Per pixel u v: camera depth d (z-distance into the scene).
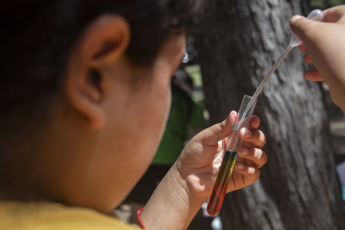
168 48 0.74
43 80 0.59
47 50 0.58
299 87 3.26
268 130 3.26
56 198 0.64
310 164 3.31
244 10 3.17
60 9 0.58
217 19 3.23
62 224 0.59
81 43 0.60
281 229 3.36
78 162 0.65
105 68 0.65
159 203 1.43
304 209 3.32
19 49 0.58
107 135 0.67
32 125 0.60
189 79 4.30
